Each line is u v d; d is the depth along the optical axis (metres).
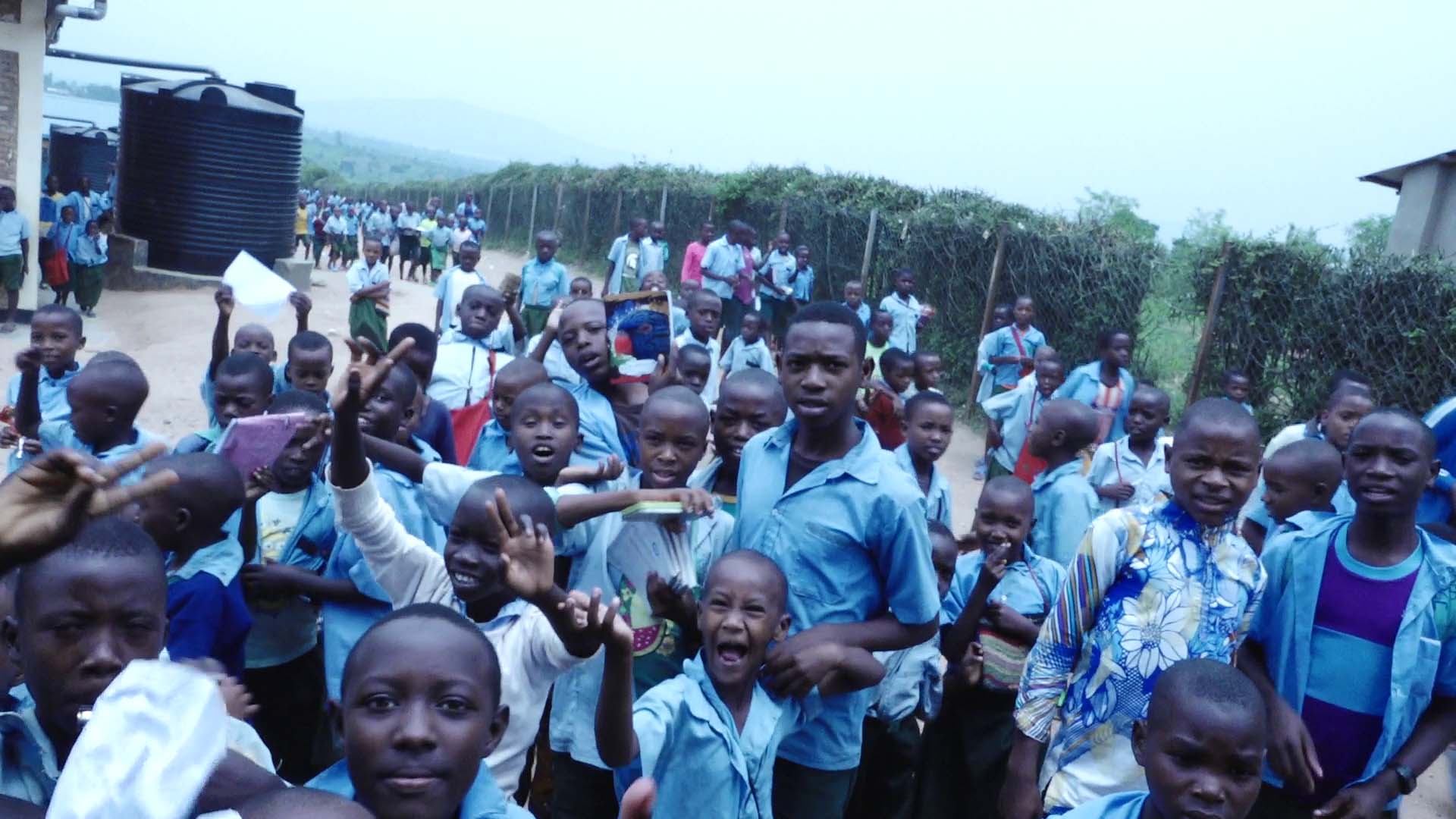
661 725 3.14
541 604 2.74
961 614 4.34
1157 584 3.40
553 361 6.52
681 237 27.34
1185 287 13.59
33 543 1.83
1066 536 5.46
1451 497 4.83
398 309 23.47
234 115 20.05
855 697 3.60
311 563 4.29
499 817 2.35
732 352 11.45
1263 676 3.70
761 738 3.33
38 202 14.91
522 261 37.44
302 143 21.61
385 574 3.64
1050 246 14.82
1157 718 2.61
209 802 1.76
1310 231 12.73
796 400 3.50
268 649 4.22
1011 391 9.45
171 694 1.30
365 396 3.44
